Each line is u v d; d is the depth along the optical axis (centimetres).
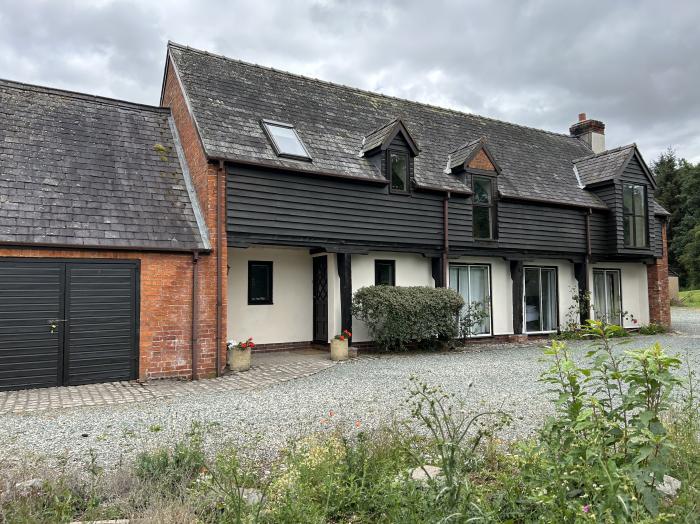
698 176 4834
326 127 1265
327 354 1183
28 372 801
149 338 888
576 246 1533
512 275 1464
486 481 368
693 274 4653
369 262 1250
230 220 984
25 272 803
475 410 642
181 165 1095
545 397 718
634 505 242
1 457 468
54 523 300
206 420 602
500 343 1405
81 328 840
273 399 721
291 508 296
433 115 1617
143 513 310
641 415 282
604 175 1598
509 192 1409
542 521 263
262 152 1049
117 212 914
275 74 1377
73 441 522
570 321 1566
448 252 1313
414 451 421
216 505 317
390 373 930
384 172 1193
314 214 1095
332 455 386
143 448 494
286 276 1287
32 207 841
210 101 1124
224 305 959
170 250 904
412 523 276
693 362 1001
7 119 972
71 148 990
